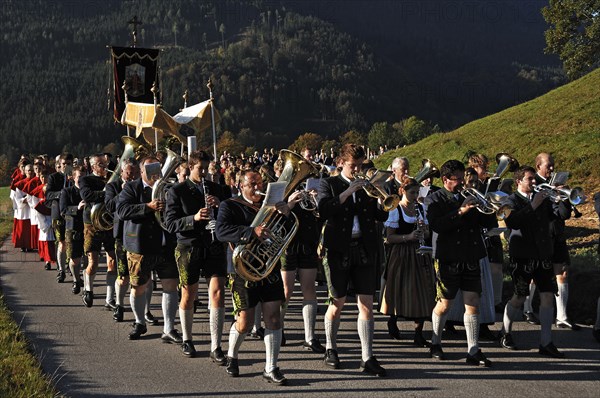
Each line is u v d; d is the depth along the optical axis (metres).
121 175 8.82
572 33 39.88
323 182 6.79
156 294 11.17
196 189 7.31
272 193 6.21
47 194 11.92
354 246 6.72
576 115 25.00
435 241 7.02
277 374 6.41
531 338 7.98
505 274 10.80
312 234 7.66
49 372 6.80
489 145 26.02
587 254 11.61
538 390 6.13
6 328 8.34
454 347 7.69
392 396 6.01
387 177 6.46
